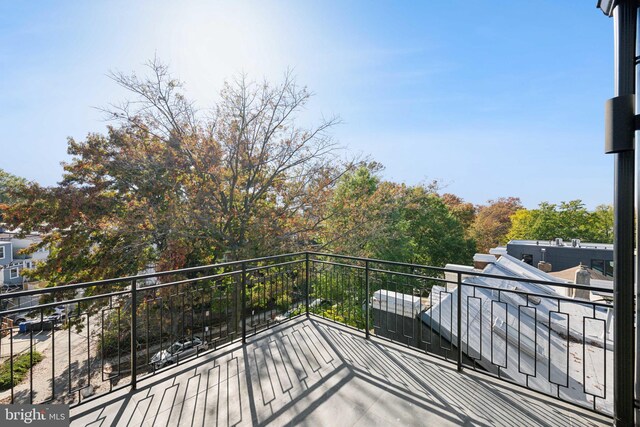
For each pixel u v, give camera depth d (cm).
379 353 307
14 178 2448
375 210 1258
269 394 237
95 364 767
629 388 186
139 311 824
